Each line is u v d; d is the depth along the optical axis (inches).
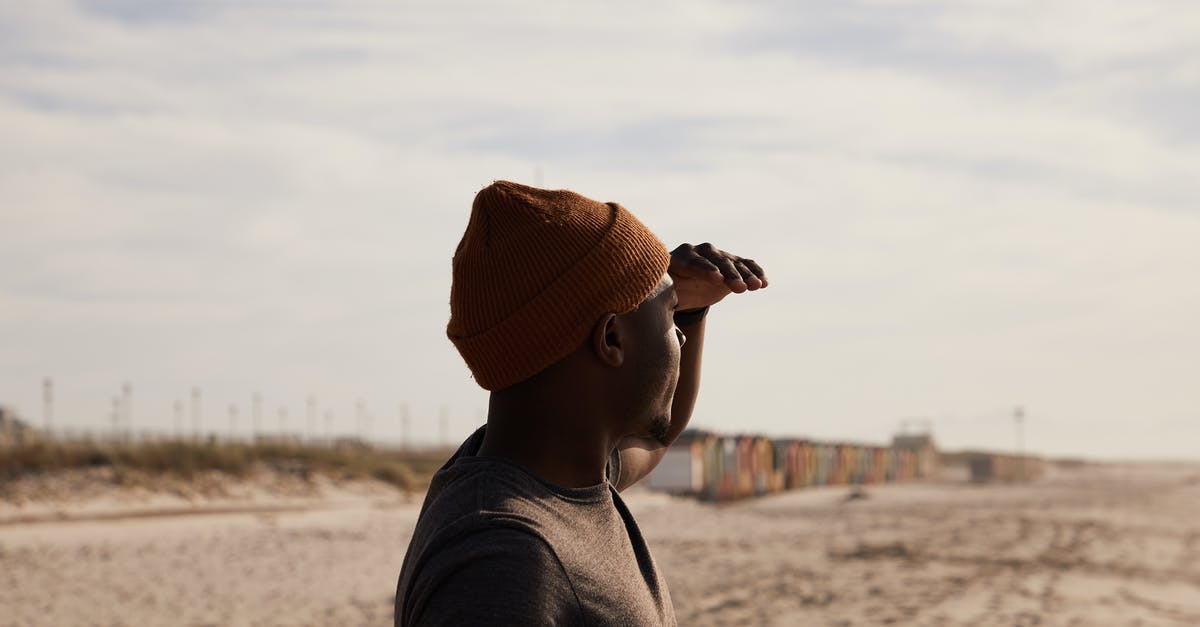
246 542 652.1
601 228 46.6
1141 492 1908.2
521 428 47.0
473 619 39.0
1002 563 555.2
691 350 64.1
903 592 434.6
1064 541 701.9
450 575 40.4
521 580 40.2
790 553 610.9
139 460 941.8
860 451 2215.8
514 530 41.8
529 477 45.1
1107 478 3452.3
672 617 50.4
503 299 45.5
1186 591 451.5
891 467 2490.2
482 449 48.8
